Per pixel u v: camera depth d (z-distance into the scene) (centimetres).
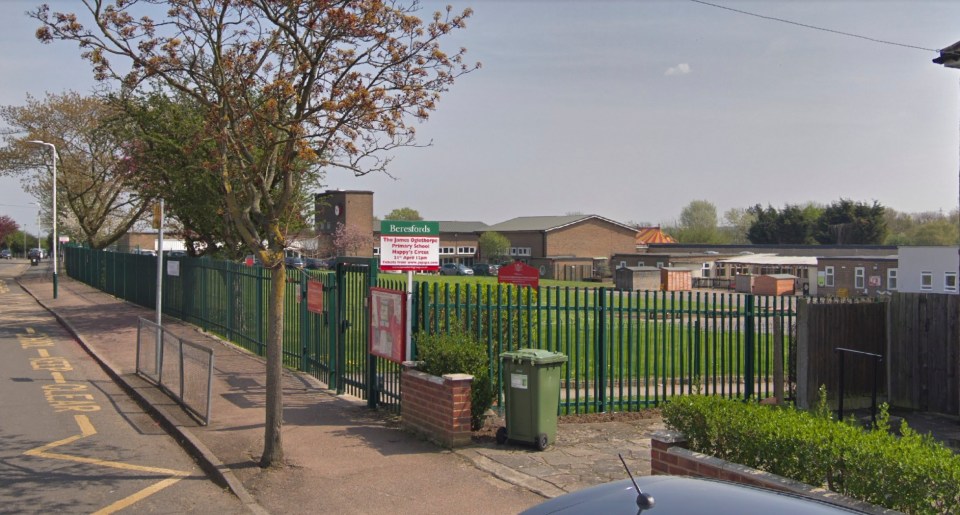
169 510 725
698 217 11938
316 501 730
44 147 4038
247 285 1736
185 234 2539
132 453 935
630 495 325
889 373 1155
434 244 1039
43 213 5394
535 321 1101
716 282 6084
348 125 888
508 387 897
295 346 1486
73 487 798
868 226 8231
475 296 1081
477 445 900
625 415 1066
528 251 8381
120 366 1567
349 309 1216
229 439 954
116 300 3073
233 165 915
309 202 2002
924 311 1115
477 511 691
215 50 836
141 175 2156
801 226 8600
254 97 1070
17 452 937
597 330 1097
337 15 813
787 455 542
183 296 2298
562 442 923
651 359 1628
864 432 547
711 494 321
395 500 725
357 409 1106
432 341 978
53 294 3281
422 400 937
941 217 9094
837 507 318
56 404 1230
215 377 1377
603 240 8325
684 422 636
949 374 1084
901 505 464
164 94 1997
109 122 2170
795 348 1206
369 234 7162
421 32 913
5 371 1546
